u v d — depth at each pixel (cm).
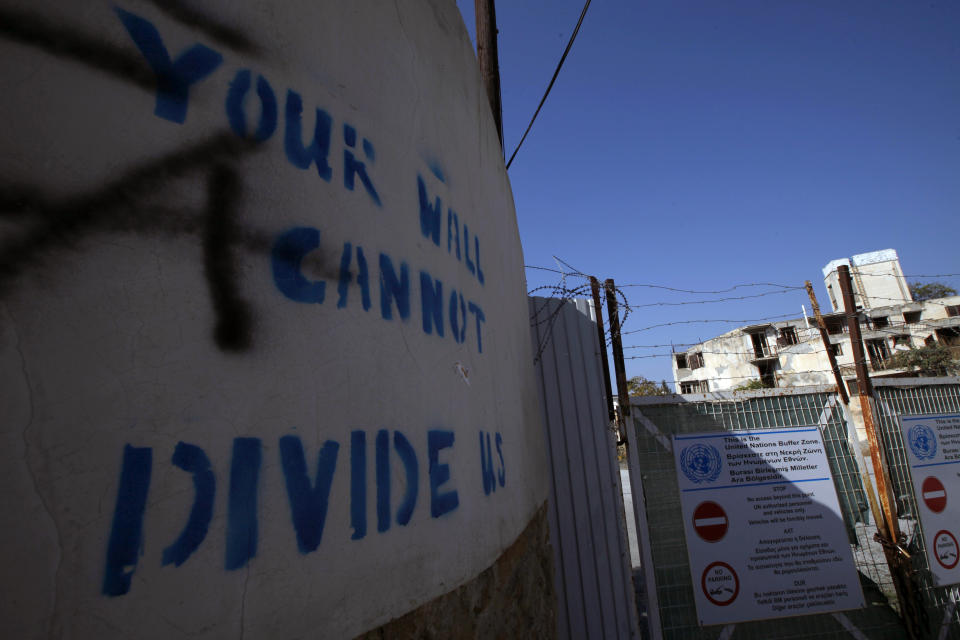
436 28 264
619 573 520
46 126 109
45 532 97
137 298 115
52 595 97
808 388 575
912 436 596
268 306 140
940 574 561
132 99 122
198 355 123
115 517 106
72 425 103
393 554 164
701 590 520
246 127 144
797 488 546
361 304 170
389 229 191
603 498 534
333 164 169
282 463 135
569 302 576
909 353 2944
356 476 155
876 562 540
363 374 165
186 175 129
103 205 114
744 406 567
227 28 145
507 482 274
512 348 340
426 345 203
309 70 167
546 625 327
